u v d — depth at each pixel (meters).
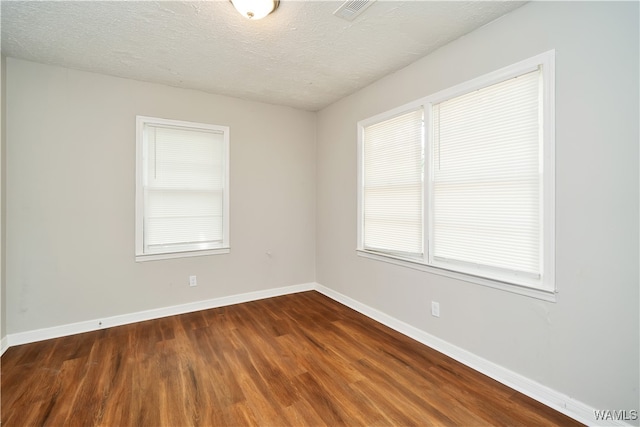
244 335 2.79
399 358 2.38
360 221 3.40
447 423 1.68
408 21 2.09
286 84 3.23
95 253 2.92
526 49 1.91
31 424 1.67
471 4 1.91
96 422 1.69
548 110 1.80
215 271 3.55
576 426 1.65
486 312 2.15
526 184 1.96
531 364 1.91
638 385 1.51
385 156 3.08
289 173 4.05
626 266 1.54
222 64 2.74
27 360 2.33
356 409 1.80
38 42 2.34
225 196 3.58
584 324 1.68
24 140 2.62
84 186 2.86
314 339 2.71
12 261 2.58
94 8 1.93
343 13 1.99
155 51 2.49
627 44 1.52
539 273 1.90
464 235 2.34
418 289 2.68
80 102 2.84
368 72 2.92
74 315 2.83
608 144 1.59
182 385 2.02
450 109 2.43
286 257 4.05
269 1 1.81
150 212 3.20
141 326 2.99
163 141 3.25
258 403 1.85
